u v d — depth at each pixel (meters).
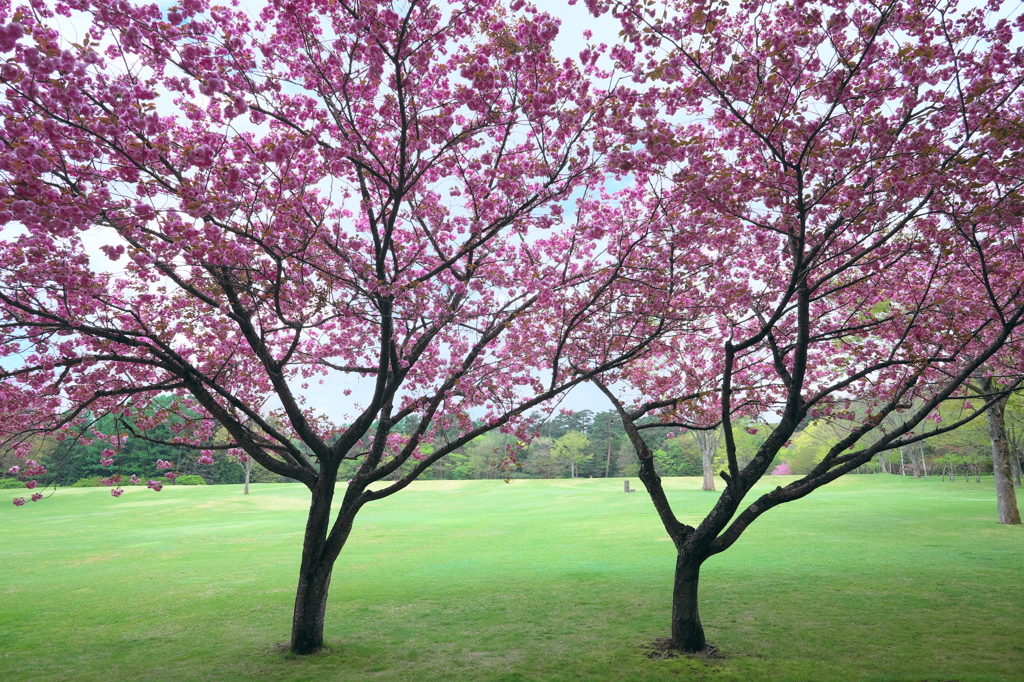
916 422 8.81
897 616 10.55
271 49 7.41
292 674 8.66
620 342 10.47
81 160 6.42
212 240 6.28
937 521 21.62
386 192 9.55
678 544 9.54
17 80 5.42
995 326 9.85
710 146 8.55
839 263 9.77
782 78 6.68
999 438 20.94
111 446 10.09
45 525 31.20
